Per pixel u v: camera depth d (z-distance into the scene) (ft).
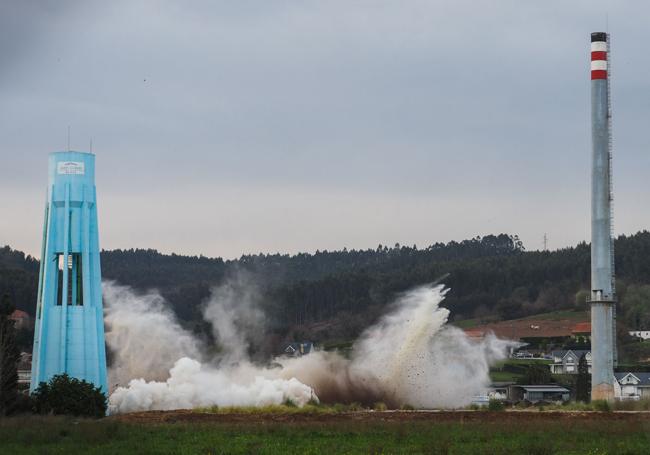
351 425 414.82
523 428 405.18
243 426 412.77
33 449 352.28
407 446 355.15
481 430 397.19
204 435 385.09
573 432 392.47
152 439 374.43
